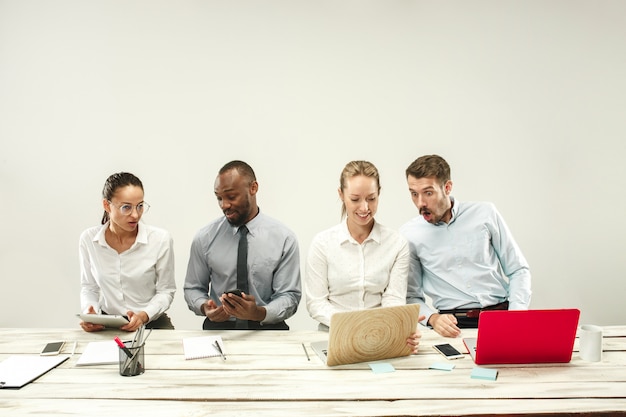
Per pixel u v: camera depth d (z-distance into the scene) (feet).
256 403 4.13
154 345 5.65
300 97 10.10
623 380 4.57
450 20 10.05
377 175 6.34
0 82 9.93
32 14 9.89
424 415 3.89
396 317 5.01
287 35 10.02
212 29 9.98
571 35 10.08
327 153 10.17
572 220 10.29
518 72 10.11
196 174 10.11
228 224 7.65
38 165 10.02
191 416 3.89
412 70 10.10
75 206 10.08
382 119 10.14
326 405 4.09
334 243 6.73
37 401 4.15
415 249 7.80
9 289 10.11
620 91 10.16
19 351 5.44
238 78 10.03
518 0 10.02
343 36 10.04
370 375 4.75
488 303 7.43
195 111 10.06
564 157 10.23
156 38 9.96
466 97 10.14
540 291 10.32
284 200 10.21
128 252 7.33
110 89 9.98
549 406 4.03
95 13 9.91
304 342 5.77
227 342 5.76
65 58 9.94
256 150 10.12
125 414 3.92
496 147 10.19
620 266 10.32
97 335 6.05
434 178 7.11
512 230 10.27
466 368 4.91
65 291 10.16
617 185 10.27
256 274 7.55
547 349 4.96
